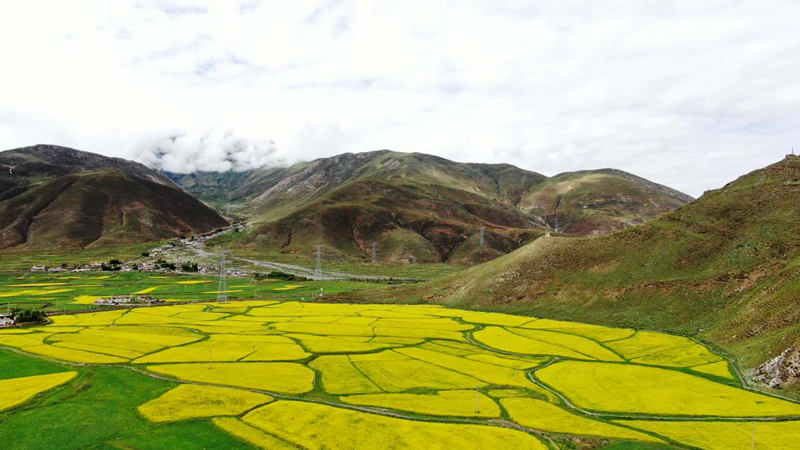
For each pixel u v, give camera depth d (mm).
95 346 90688
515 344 92250
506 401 61500
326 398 62781
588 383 68875
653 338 93625
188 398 61281
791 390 63469
